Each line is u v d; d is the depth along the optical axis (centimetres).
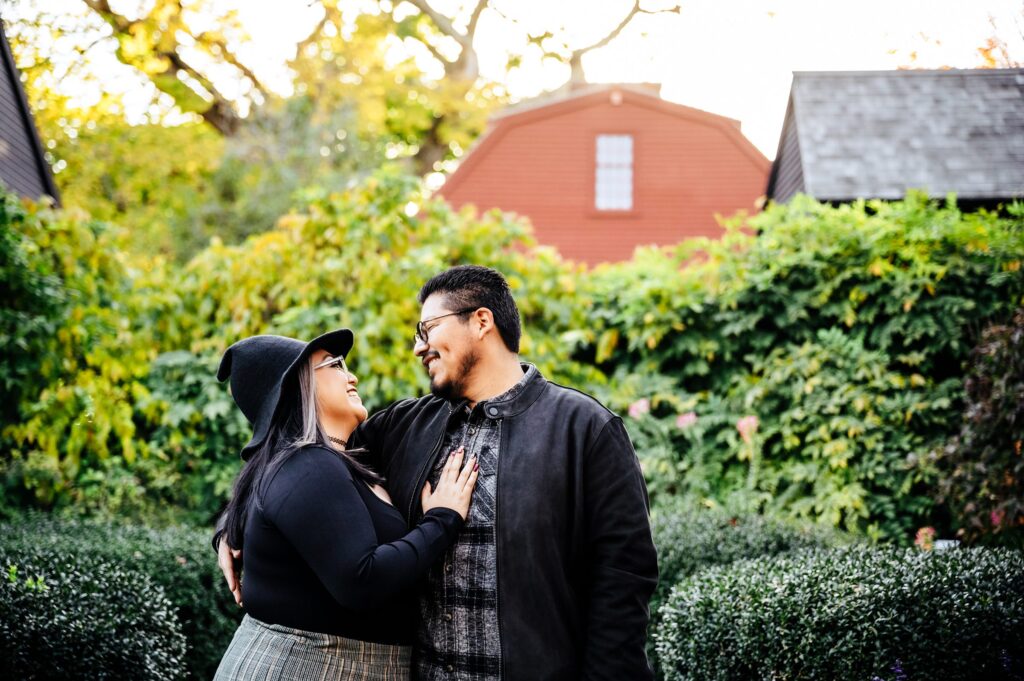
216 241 617
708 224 1572
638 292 638
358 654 201
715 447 618
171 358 591
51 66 1265
